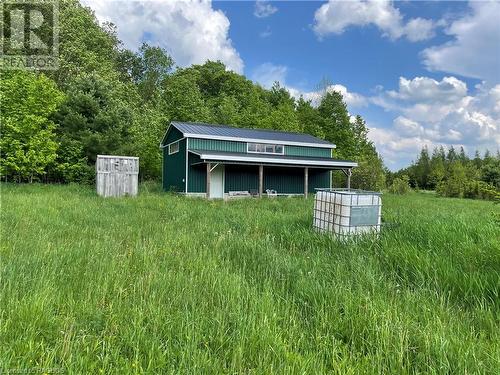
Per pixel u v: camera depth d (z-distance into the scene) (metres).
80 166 17.94
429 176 45.00
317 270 3.78
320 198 6.15
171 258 4.25
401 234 5.19
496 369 1.95
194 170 17.86
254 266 3.97
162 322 2.46
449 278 3.33
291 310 2.75
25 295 2.67
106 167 14.12
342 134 36.16
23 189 13.70
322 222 6.06
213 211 9.41
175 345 2.18
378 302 2.80
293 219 7.48
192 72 42.31
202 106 33.00
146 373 1.86
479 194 26.25
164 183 21.25
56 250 4.19
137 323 2.37
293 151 20.88
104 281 3.17
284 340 2.25
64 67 24.61
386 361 2.06
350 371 1.91
